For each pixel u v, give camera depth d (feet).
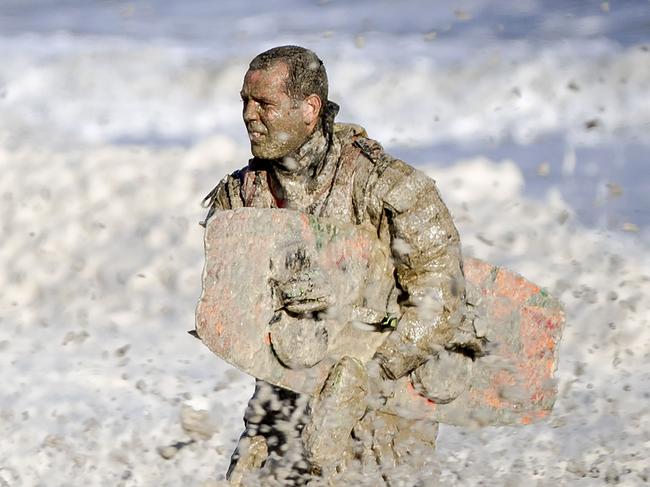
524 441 71.15
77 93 181.47
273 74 51.08
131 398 81.35
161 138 165.99
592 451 69.92
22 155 132.57
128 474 67.26
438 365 52.80
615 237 114.52
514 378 55.06
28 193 124.77
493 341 54.60
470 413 54.65
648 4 216.13
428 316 51.52
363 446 52.60
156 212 122.83
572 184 133.90
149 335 96.58
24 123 168.96
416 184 51.52
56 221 120.37
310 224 50.85
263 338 50.19
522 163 144.77
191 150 135.33
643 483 65.92
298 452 53.42
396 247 51.65
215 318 50.75
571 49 192.95
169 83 185.47
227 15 231.71
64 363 89.30
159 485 65.82
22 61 192.75
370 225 52.13
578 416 75.82
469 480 65.62
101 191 125.70
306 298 49.88
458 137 159.12
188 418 65.67
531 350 55.47
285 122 51.31
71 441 72.74
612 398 79.41
